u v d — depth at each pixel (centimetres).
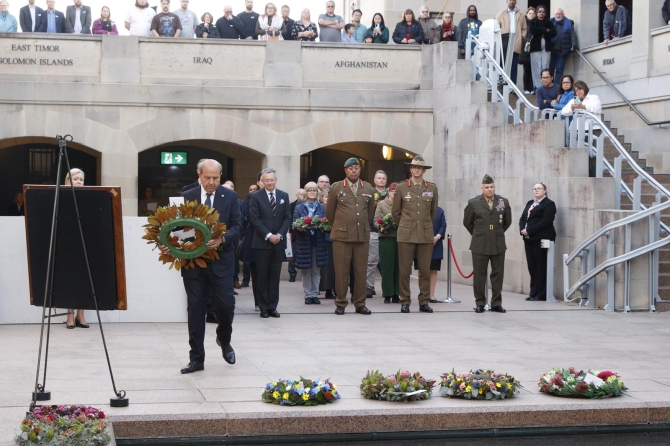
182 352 991
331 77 1980
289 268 1916
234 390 799
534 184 1594
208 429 708
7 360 933
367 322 1244
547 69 2050
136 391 791
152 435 700
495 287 1359
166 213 834
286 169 1947
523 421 750
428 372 888
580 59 2114
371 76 1995
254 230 1284
